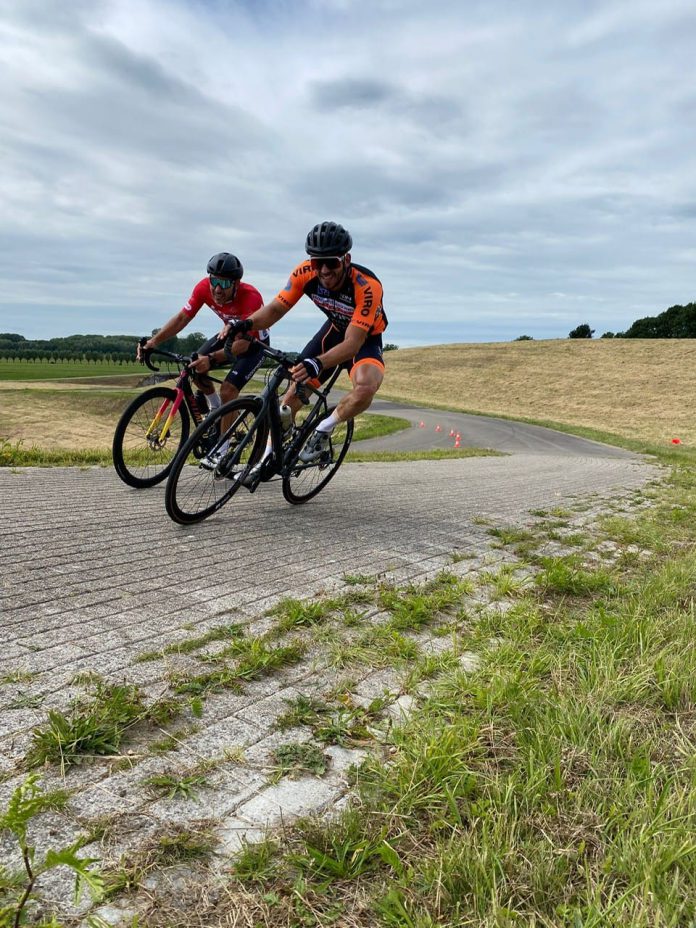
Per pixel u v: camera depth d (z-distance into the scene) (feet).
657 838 4.32
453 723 5.88
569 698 6.33
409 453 53.62
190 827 4.45
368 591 9.58
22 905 3.32
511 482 27.09
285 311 14.28
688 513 19.85
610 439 96.27
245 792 4.88
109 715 5.58
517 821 4.51
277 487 17.99
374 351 14.40
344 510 15.89
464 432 103.19
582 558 12.58
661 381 173.88
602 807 4.69
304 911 3.80
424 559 11.78
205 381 16.28
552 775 5.08
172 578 9.36
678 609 9.46
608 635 7.99
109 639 7.17
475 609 9.20
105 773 4.96
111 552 10.32
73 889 3.84
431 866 4.07
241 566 10.25
